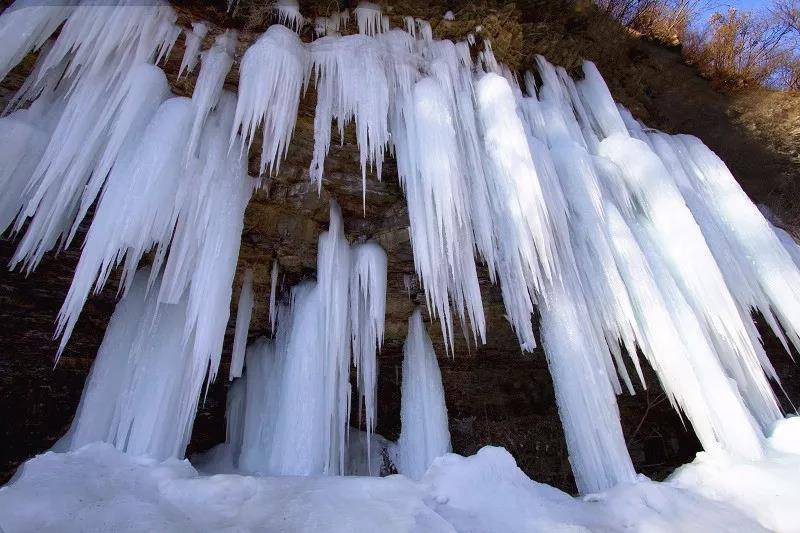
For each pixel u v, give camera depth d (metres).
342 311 4.39
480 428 6.18
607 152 5.44
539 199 4.07
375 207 4.64
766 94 7.60
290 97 3.83
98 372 3.70
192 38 3.85
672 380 3.93
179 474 2.79
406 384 5.21
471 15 4.85
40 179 3.29
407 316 5.25
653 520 2.65
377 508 2.46
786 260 5.33
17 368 4.04
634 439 6.41
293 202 4.36
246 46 4.07
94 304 4.19
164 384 3.64
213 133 3.85
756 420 4.16
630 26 7.86
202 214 3.64
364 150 3.96
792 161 7.21
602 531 2.51
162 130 3.49
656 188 5.00
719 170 6.02
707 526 2.59
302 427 4.09
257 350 5.21
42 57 3.44
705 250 4.59
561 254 4.34
